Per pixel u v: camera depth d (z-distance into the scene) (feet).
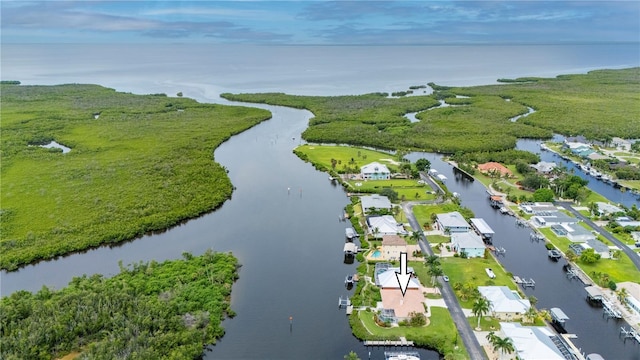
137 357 264.52
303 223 486.79
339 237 454.40
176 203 511.40
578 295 353.92
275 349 295.48
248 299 348.59
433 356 289.12
